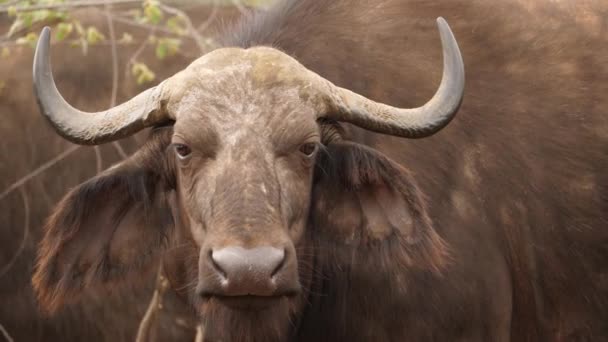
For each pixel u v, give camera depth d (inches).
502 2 1146.0
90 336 1542.8
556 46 1131.9
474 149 1067.9
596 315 1140.5
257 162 847.1
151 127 956.0
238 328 907.4
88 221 966.4
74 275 973.2
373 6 1085.8
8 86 1577.3
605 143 1127.6
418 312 1018.1
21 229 1565.0
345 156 944.9
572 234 1114.7
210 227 842.2
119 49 1551.4
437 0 1107.9
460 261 1034.7
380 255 966.4
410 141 1039.0
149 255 988.6
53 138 1563.7
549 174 1101.1
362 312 1022.4
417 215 934.4
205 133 865.5
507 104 1091.3
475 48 1098.1
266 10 1104.2
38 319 1560.0
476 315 1043.3
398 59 1056.2
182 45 1555.1
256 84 881.5
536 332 1137.4
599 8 1176.8
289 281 823.1
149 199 971.9
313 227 978.1
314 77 908.0
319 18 1062.4
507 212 1081.4
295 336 1026.1
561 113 1112.2
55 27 1517.0
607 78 1140.5
